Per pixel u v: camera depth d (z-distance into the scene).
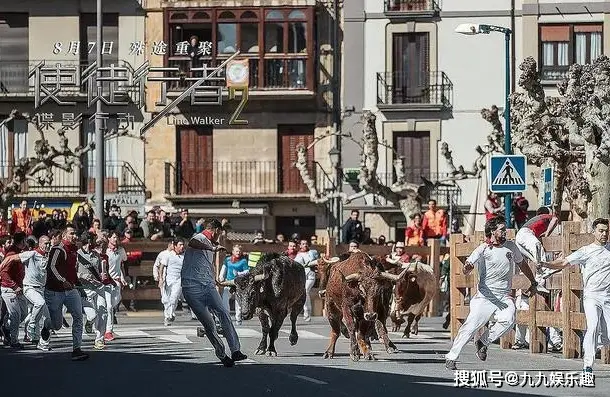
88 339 25.73
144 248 36.25
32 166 45.81
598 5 50.00
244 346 23.41
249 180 50.69
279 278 20.50
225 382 16.48
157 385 16.28
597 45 50.16
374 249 36.22
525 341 23.06
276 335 20.97
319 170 50.62
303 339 25.45
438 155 50.41
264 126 50.84
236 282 20.36
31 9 50.62
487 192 35.03
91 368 19.02
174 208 50.41
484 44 50.53
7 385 16.73
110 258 30.86
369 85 50.72
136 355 21.36
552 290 21.75
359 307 19.73
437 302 35.88
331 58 51.00
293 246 33.78
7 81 50.41
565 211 43.78
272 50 50.66
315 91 50.59
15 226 37.22
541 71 50.28
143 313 35.72
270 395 14.96
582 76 25.03
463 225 48.09
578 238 20.44
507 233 22.55
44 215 39.38
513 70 50.47
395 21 50.78
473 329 18.22
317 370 18.16
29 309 25.86
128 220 37.25
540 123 28.72
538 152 28.59
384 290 19.92
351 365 19.05
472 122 50.44
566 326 20.67
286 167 50.75
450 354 18.28
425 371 18.11
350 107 50.72
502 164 27.61
